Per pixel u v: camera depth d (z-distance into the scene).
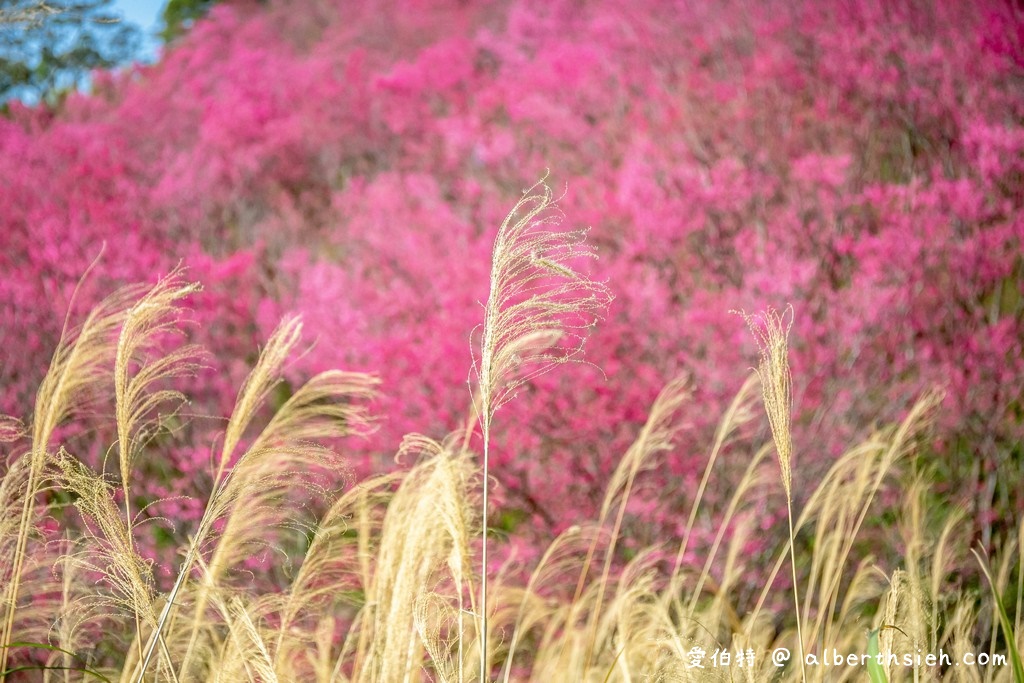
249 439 4.45
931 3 6.50
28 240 5.48
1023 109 6.05
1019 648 2.73
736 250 5.20
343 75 8.52
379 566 2.13
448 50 7.98
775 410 2.04
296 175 7.59
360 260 5.62
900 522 3.88
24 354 4.77
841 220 5.42
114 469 4.09
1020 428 4.63
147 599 2.01
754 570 4.20
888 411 4.61
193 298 5.07
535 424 4.29
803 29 6.73
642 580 3.08
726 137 6.18
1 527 2.12
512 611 3.34
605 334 4.47
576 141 6.55
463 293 4.78
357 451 4.21
